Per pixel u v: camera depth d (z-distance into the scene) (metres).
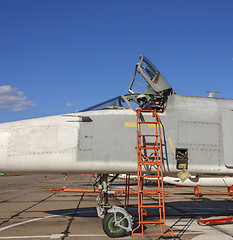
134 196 15.30
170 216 8.33
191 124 6.34
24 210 9.67
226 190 19.97
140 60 6.62
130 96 6.92
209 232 6.02
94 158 5.81
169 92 6.71
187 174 5.96
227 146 6.36
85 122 6.00
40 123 5.96
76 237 5.57
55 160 5.72
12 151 5.67
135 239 5.43
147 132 6.08
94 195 15.55
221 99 7.04
